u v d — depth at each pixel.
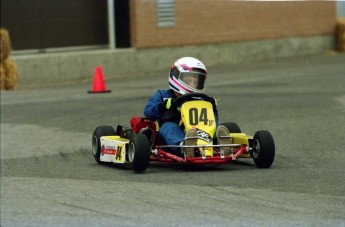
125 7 85.75
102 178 28.55
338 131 40.12
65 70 80.12
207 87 64.62
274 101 53.62
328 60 91.00
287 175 28.02
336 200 23.39
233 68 86.69
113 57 83.62
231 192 24.88
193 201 23.66
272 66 86.69
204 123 29.67
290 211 22.00
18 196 25.48
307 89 60.84
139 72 85.94
